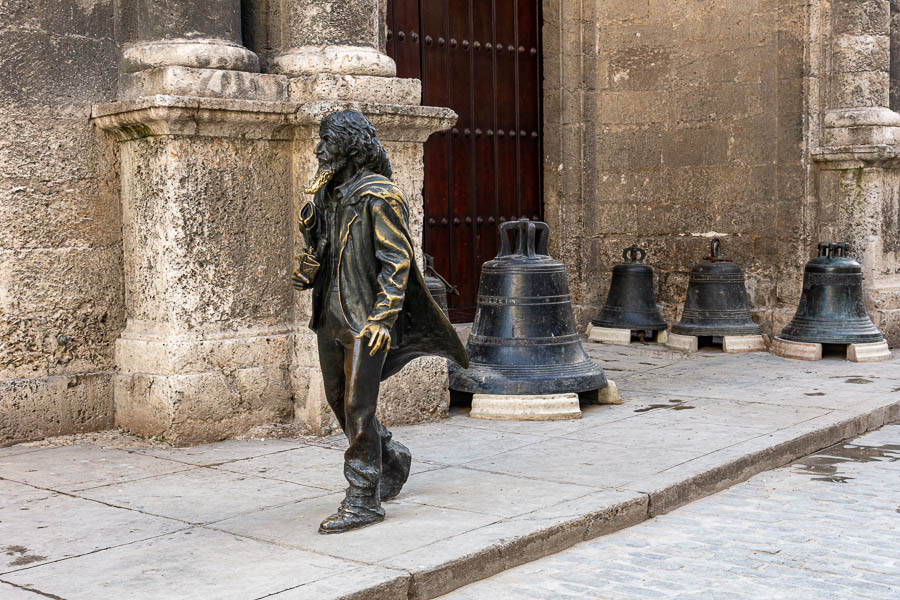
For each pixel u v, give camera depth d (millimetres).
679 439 6496
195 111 6312
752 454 6059
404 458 5062
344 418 4840
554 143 12508
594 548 4656
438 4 11648
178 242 6438
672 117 12227
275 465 5902
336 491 5281
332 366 4758
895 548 4621
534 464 5852
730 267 11086
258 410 6766
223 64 6652
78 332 6746
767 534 4855
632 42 12367
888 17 11133
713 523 5059
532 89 12562
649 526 5016
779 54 11305
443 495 5148
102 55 6809
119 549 4297
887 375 9203
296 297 6977
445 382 7379
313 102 6754
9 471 5770
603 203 12672
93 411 6781
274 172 6855
